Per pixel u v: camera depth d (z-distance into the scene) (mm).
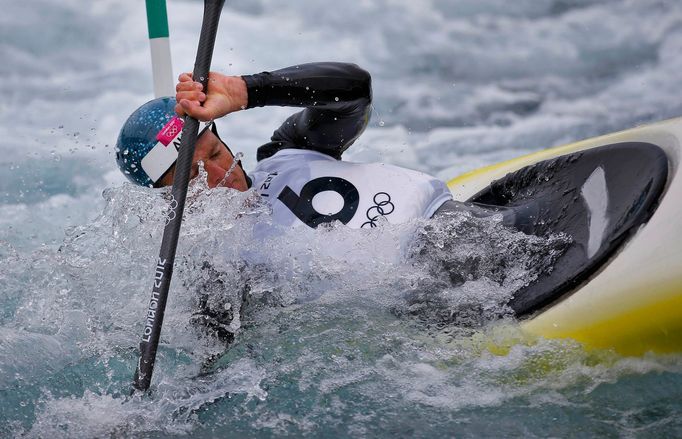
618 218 8719
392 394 7875
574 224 9258
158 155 8836
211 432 7422
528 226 9516
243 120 18172
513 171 11734
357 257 8797
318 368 8242
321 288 8797
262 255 8820
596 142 11180
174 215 8125
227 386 8016
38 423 7492
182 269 8758
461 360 8227
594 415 7406
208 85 8562
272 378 8141
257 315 8734
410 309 8758
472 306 8633
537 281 8742
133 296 9000
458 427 7352
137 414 7637
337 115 9625
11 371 8312
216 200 8773
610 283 8164
